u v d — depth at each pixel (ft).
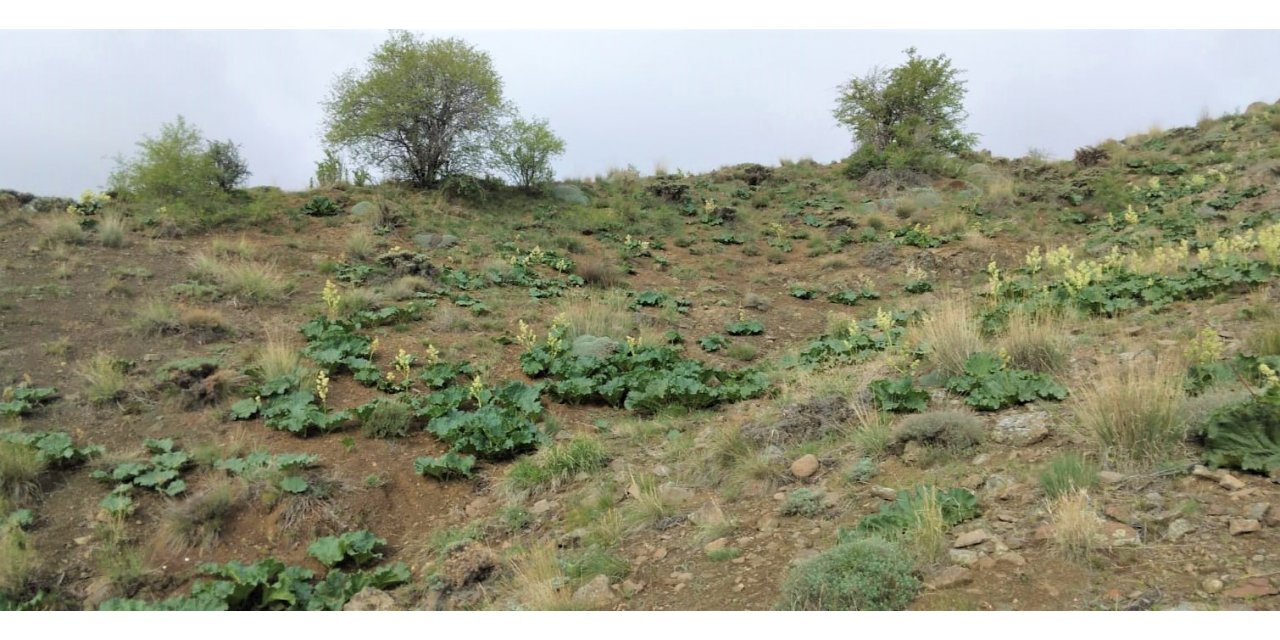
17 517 18.15
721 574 14.74
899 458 18.57
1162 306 30.19
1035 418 19.17
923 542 13.71
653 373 28.63
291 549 18.62
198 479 20.83
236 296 34.86
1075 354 24.61
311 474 21.17
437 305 37.27
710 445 21.75
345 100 56.24
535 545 17.72
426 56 55.57
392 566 17.74
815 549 14.96
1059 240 52.37
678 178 74.59
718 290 46.44
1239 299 28.96
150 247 39.81
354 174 58.85
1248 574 11.32
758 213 64.90
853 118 76.02
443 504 21.06
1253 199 49.32
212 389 25.12
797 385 27.07
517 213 57.41
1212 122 74.64
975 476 16.60
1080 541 12.82
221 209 47.19
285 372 26.99
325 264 40.50
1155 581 11.64
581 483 21.21
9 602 15.75
